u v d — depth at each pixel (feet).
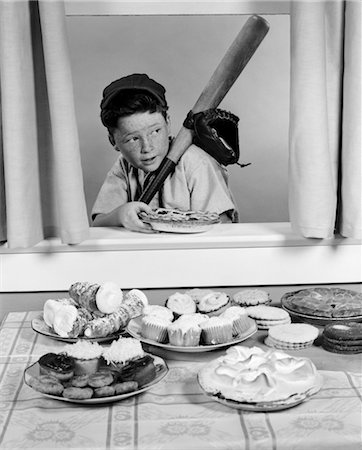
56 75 5.81
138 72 8.14
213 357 4.38
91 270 6.41
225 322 4.42
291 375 3.75
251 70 8.17
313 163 5.98
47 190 6.31
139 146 8.36
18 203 5.93
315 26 5.80
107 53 8.07
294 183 6.11
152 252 6.40
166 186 8.52
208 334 4.38
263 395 3.57
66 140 5.90
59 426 3.43
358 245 6.51
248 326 4.62
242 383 3.67
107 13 6.45
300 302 5.05
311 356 4.31
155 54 8.11
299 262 6.50
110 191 8.50
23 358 4.45
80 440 3.29
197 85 8.21
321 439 3.27
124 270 6.42
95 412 3.59
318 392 3.76
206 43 8.09
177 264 6.43
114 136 8.35
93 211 8.55
